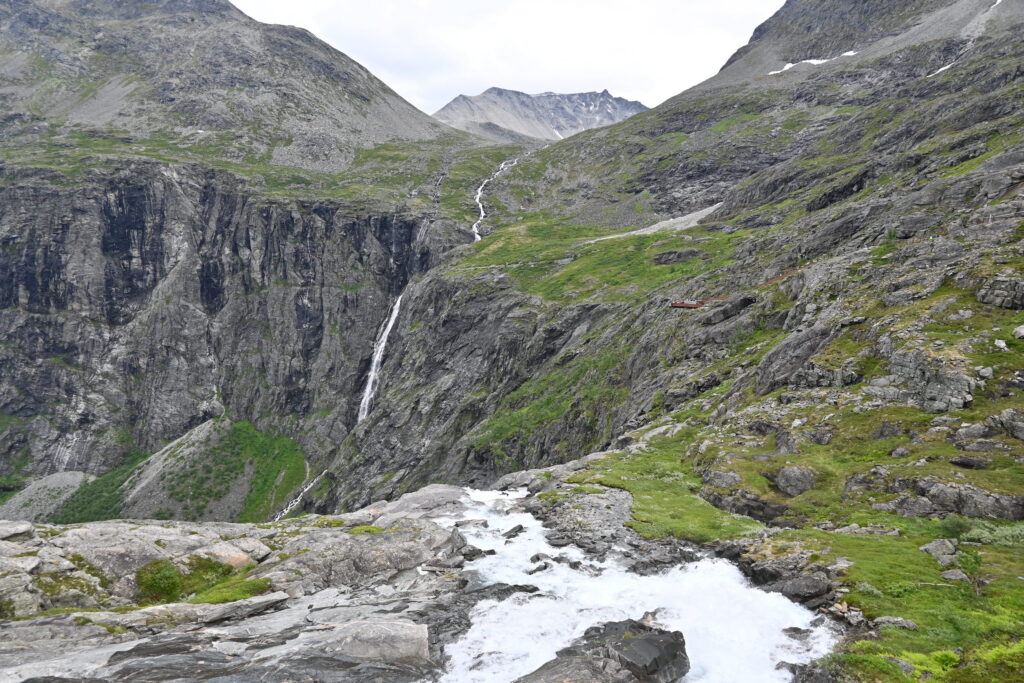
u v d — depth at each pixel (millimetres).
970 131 103188
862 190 114250
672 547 31844
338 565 30844
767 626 22750
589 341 110562
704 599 25562
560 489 43719
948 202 69375
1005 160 71375
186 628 23953
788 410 47031
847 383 46688
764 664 20234
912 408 39875
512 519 38781
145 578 28688
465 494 45250
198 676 19062
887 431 38375
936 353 41125
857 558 26047
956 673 17531
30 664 19859
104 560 28969
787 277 75125
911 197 76375
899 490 31922
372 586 29422
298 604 27266
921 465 33031
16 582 25750
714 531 33094
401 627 22766
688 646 21859
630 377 86125
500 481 51594
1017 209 56531
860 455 37312
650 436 56969
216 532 34844
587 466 50562
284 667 19875
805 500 34531
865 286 58438
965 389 37469
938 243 58156
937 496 29953
